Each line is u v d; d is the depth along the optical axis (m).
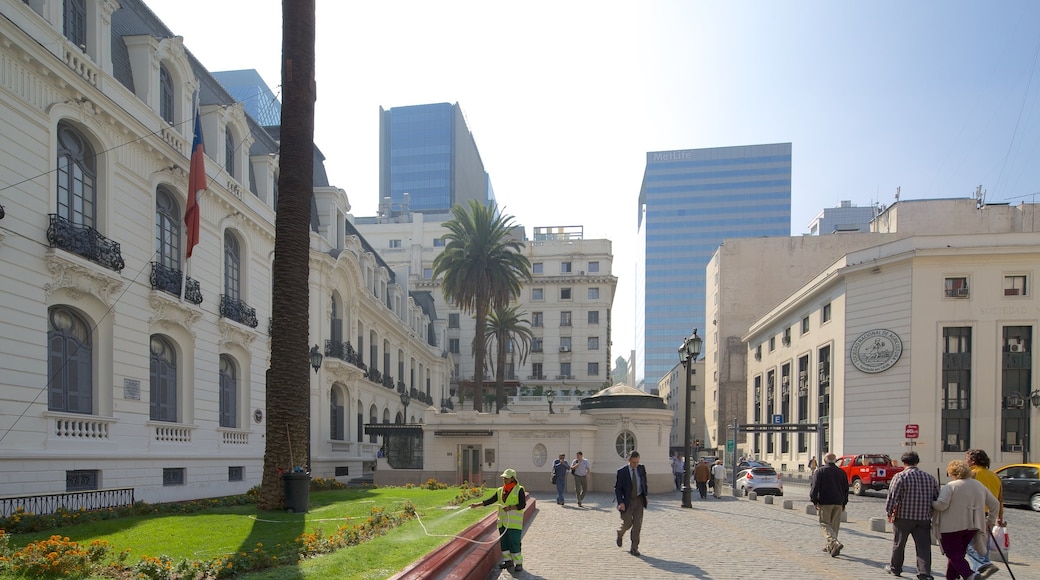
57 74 15.51
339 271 35.12
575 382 81.69
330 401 34.53
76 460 16.08
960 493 8.77
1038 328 34.44
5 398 14.14
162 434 20.05
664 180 157.38
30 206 14.93
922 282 35.94
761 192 153.50
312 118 15.66
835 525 12.04
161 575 7.18
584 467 21.80
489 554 9.97
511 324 61.16
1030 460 33.78
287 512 14.03
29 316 14.84
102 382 17.42
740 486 30.12
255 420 26.36
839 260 41.00
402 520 12.74
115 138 18.05
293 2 15.32
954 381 35.31
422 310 64.50
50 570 7.22
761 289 64.88
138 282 18.95
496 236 42.00
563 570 10.26
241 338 25.11
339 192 36.16
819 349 44.00
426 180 159.12
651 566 10.62
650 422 29.56
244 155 26.36
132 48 19.91
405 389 52.84
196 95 23.16
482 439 29.86
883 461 30.11
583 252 85.25
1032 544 14.50
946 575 9.10
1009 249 34.91
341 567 7.82
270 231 27.89
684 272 153.38
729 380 64.88
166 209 21.08
